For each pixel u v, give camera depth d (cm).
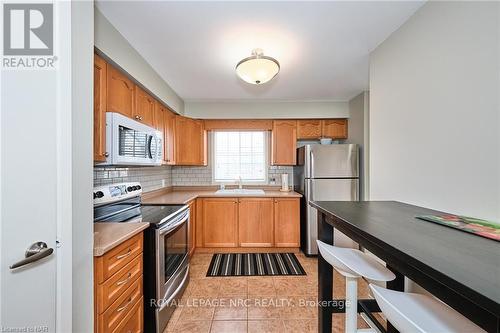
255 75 196
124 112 190
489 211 109
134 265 148
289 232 340
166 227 180
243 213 340
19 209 78
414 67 155
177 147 334
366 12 153
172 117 320
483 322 54
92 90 114
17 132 78
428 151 144
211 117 361
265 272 274
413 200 155
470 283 53
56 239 88
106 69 165
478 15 114
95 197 173
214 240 338
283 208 341
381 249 90
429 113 143
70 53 94
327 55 212
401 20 161
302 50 203
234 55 211
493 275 56
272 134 376
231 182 402
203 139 371
